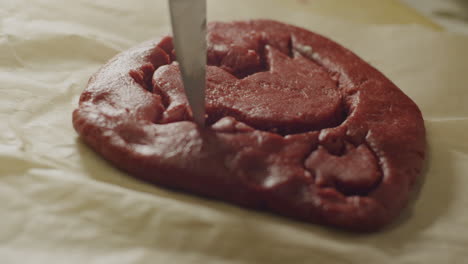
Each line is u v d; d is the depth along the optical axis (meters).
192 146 0.34
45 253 0.31
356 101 0.38
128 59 0.39
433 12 0.60
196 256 0.31
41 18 0.47
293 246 0.32
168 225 0.32
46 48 0.43
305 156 0.34
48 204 0.33
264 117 0.36
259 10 0.54
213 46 0.41
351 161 0.34
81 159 0.35
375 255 0.32
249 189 0.33
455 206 0.35
